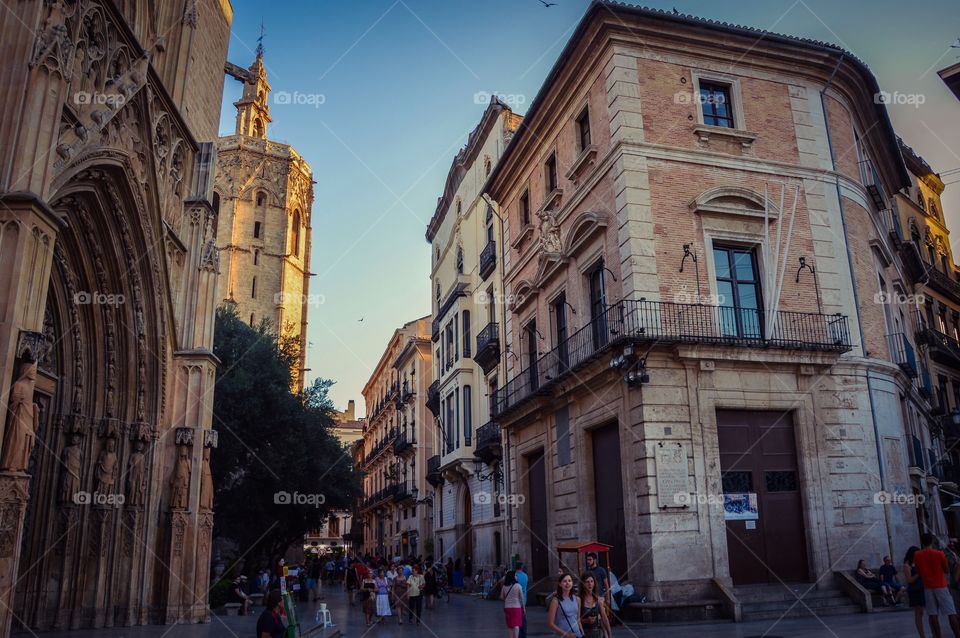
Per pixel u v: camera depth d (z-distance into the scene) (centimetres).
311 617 1942
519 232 2562
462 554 3575
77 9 1212
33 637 1212
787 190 1964
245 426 2720
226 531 2908
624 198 1805
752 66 2042
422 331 5262
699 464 1642
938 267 3362
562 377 1961
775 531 1688
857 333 1905
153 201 1529
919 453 2088
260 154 6781
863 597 1570
